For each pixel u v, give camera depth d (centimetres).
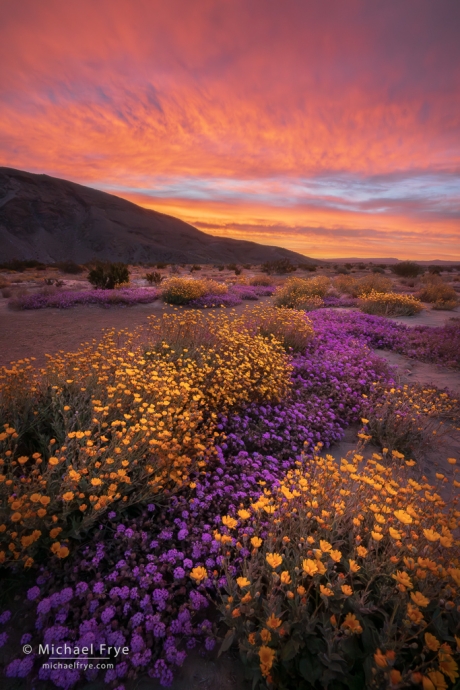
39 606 202
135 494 285
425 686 138
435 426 544
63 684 181
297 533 249
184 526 275
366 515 257
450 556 225
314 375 679
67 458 305
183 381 481
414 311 1588
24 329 1045
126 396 409
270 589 207
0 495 247
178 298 1567
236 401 492
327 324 1129
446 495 384
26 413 367
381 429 492
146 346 681
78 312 1352
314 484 266
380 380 699
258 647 184
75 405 398
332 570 220
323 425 495
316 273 5062
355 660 187
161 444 299
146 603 217
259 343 679
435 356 904
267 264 5328
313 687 181
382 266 6850
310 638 188
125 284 2230
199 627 216
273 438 443
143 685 189
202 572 199
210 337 721
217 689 189
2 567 233
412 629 193
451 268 7394
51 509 250
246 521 294
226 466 369
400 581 177
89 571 239
